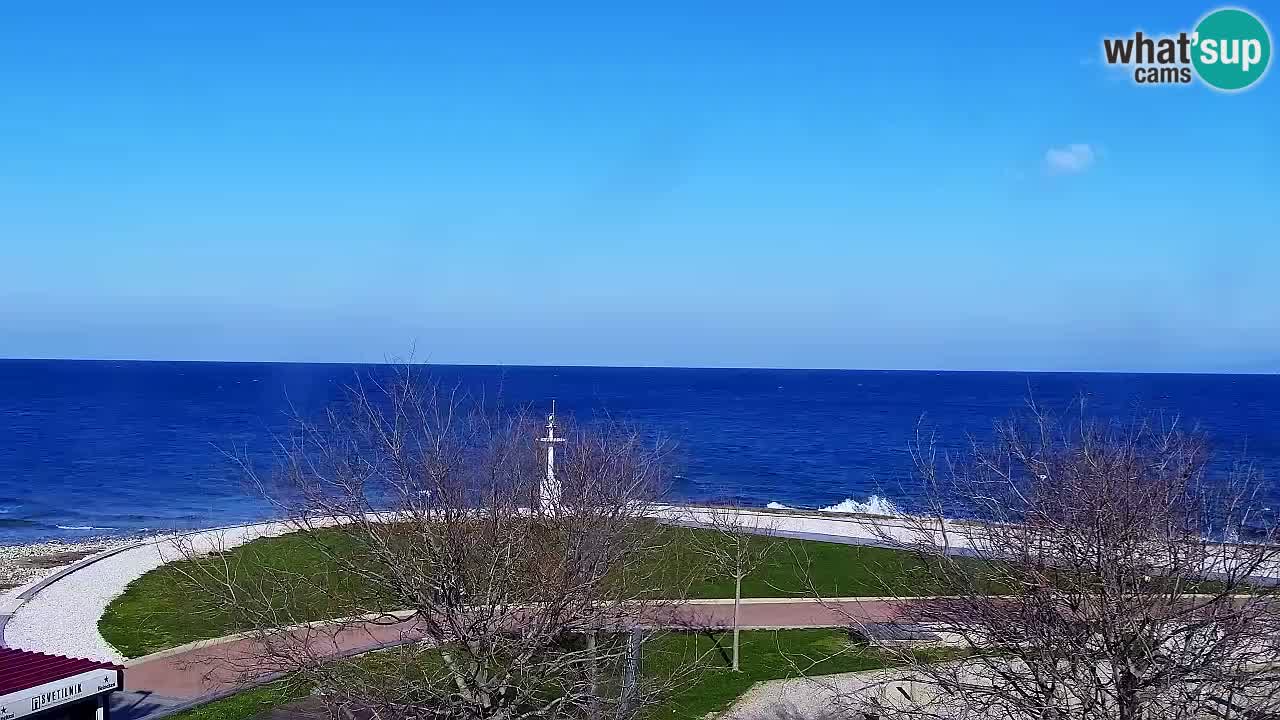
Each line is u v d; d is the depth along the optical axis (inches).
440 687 457.7
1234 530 338.3
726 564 844.0
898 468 2284.7
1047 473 339.0
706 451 2637.8
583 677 490.3
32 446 2662.4
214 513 1662.2
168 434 2930.6
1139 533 314.5
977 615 332.8
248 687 596.1
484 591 413.7
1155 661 306.5
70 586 908.0
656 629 579.8
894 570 687.1
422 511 430.6
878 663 641.6
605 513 503.5
